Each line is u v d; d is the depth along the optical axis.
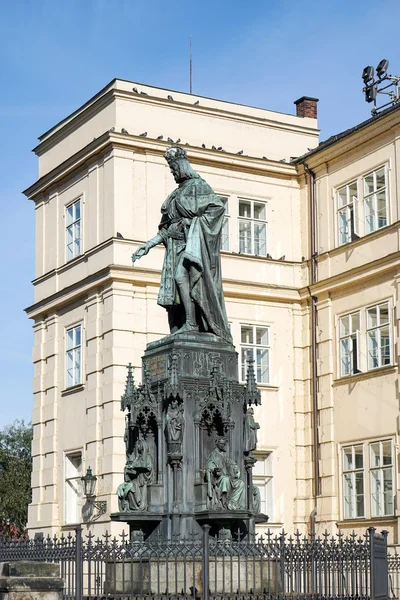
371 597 18.73
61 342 42.59
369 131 39.88
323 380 41.22
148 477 19.83
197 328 20.53
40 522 42.16
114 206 39.47
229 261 41.69
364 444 38.94
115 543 17.84
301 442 42.03
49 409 42.69
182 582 18.41
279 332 42.41
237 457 19.80
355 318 40.31
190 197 20.84
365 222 40.28
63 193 43.38
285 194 43.62
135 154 40.19
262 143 43.53
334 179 42.00
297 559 18.62
